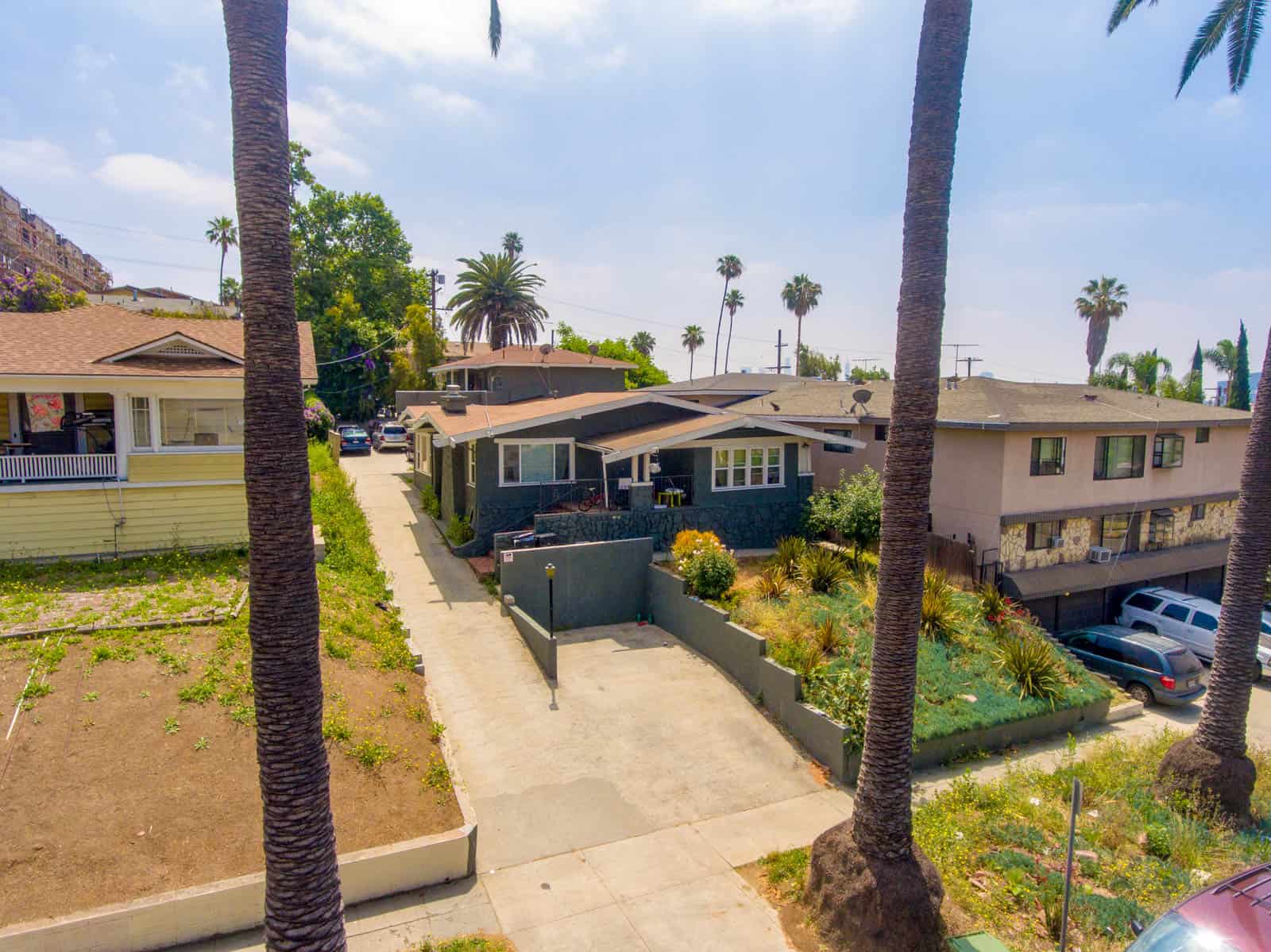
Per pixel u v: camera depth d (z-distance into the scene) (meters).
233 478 16.50
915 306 7.66
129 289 70.75
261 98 5.26
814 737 11.88
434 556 20.73
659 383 61.53
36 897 6.90
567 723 12.48
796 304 76.12
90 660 9.92
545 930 7.76
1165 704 15.81
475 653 14.79
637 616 17.97
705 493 20.91
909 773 7.84
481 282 50.66
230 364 16.42
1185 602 19.78
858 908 7.52
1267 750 13.80
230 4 5.23
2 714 8.70
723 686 14.12
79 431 17.48
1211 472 24.97
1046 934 7.62
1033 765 12.12
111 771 8.26
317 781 5.56
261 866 7.68
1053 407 21.84
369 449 41.00
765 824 10.01
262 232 5.26
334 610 13.47
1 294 26.70
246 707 9.51
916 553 7.73
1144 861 8.95
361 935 7.54
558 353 37.75
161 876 7.37
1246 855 9.39
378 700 10.87
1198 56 11.83
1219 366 50.91
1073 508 21.39
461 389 40.09
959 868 8.67
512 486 21.11
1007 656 14.21
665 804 10.41
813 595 16.48
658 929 7.84
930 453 7.75
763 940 7.73
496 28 7.37
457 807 9.16
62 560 15.02
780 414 25.38
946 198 7.61
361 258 56.69
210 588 13.16
